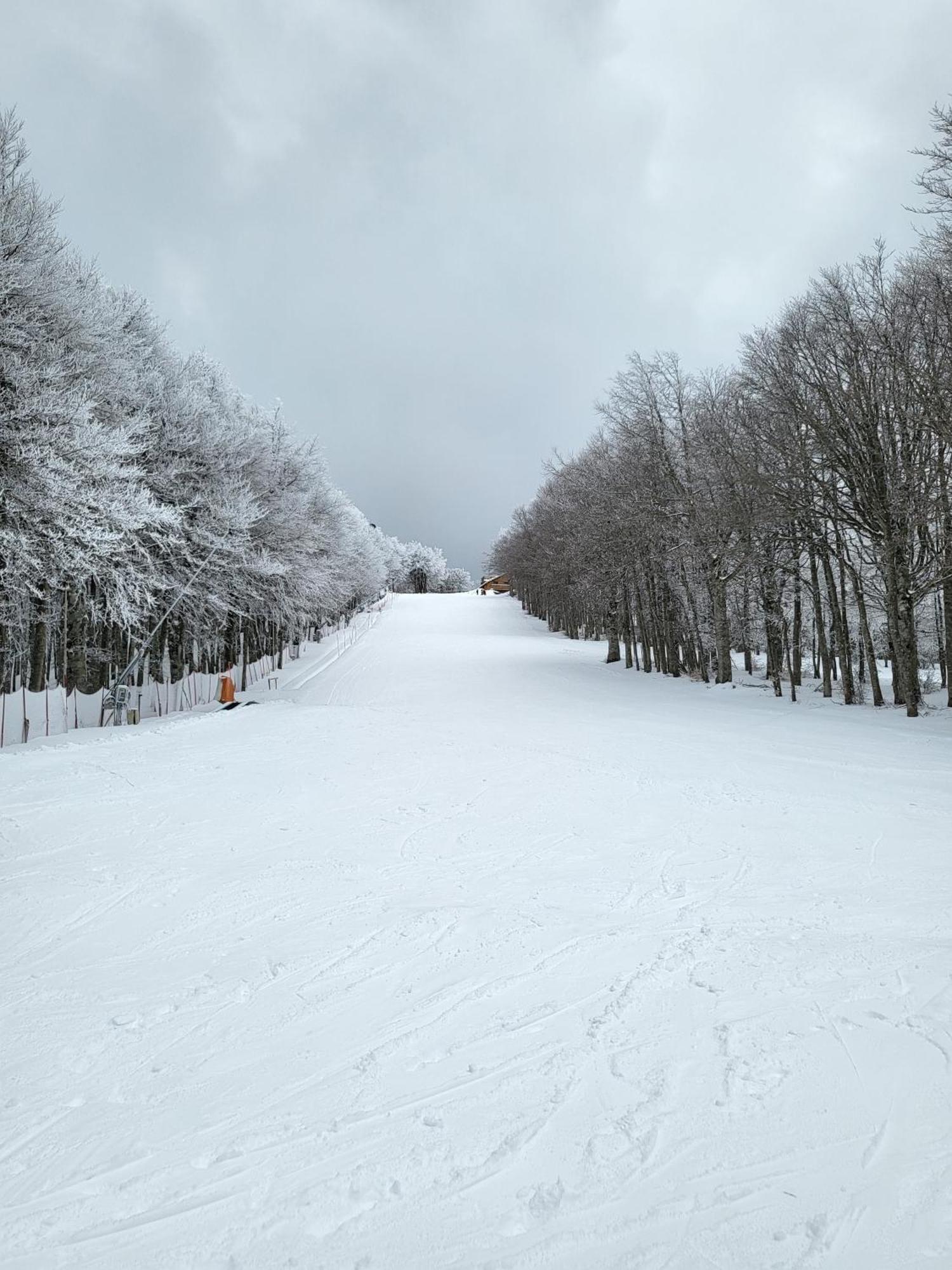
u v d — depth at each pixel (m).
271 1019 4.18
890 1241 2.53
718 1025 3.94
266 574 27.44
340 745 13.67
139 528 18.27
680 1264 2.47
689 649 32.31
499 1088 3.44
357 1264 2.51
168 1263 2.53
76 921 5.65
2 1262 2.54
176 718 18.64
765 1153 2.96
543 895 6.07
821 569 30.22
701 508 23.62
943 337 15.35
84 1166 3.01
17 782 10.36
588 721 16.89
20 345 15.42
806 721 16.33
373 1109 3.33
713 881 6.29
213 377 31.88
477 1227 2.65
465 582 156.12
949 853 6.87
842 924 5.26
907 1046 3.67
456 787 10.20
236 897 6.12
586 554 33.69
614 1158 2.95
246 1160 3.02
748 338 22.86
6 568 15.24
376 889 6.29
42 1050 3.89
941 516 15.89
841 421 17.42
